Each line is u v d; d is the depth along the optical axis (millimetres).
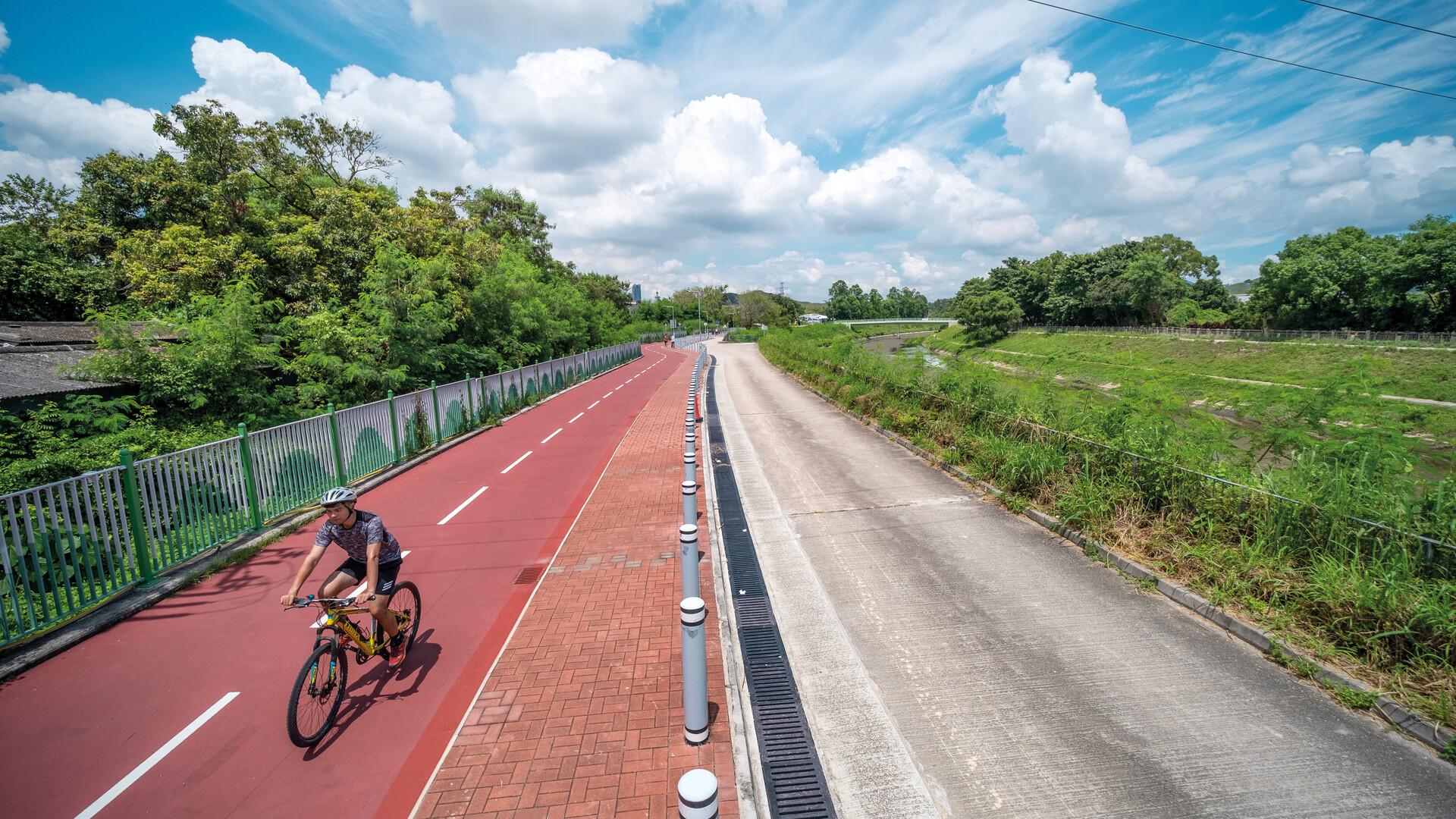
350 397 14609
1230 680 4699
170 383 11000
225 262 16047
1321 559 5539
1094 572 6711
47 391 9805
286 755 4078
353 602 4625
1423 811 3422
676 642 5363
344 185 23719
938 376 14844
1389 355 34125
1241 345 44031
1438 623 4438
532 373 22688
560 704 4500
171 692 4820
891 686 4758
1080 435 9289
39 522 5570
